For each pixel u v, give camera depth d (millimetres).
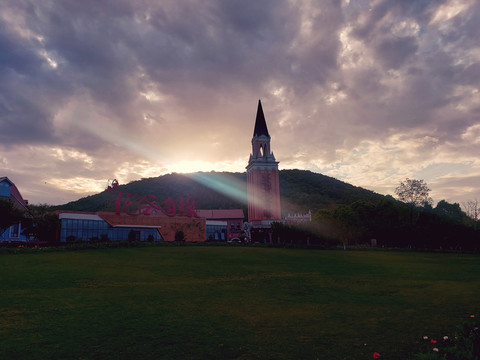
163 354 8438
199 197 168875
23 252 34812
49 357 8211
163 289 17844
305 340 9539
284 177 182375
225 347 8953
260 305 14211
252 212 108250
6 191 50469
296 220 102750
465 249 58625
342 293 17219
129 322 11273
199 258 33844
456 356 7480
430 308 13711
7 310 12664
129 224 58188
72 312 12539
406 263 34094
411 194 76438
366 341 9445
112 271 23797
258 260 33469
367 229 66125
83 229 52156
